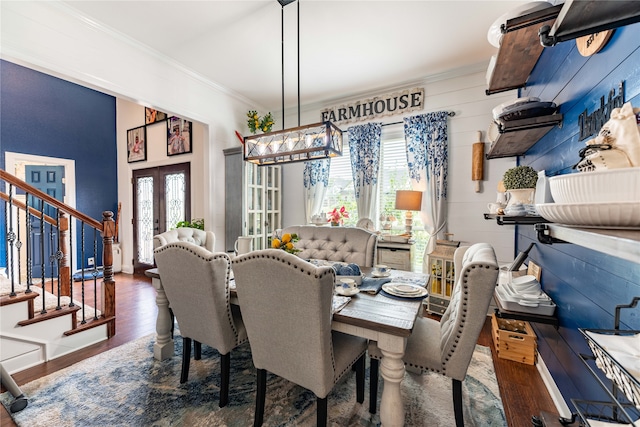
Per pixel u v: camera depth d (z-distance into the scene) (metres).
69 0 2.22
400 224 3.76
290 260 1.21
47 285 4.37
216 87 3.77
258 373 1.49
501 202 2.27
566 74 1.56
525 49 1.85
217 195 3.88
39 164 4.68
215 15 2.41
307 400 1.75
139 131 5.22
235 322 1.85
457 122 3.35
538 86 2.02
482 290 1.26
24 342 2.13
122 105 5.48
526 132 1.87
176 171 4.74
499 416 1.60
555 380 1.73
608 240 0.52
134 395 1.78
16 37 2.06
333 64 3.20
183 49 2.94
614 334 0.95
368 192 3.76
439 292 3.06
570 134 1.51
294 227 3.10
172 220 4.86
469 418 1.59
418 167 3.49
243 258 1.33
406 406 1.70
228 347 1.68
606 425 0.94
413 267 3.41
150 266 5.16
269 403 1.72
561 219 0.73
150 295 3.92
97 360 2.20
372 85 3.73
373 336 1.35
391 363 1.32
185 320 1.78
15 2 2.05
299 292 1.21
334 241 2.83
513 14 1.50
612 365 0.77
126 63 2.74
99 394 1.79
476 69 3.21
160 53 3.00
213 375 2.00
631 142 0.78
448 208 3.39
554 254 1.77
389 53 2.98
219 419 1.58
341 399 1.77
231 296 1.80
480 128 3.23
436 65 3.22
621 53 1.05
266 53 3.01
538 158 2.13
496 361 2.17
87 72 2.45
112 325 2.64
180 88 3.30
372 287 1.82
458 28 2.57
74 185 4.96
